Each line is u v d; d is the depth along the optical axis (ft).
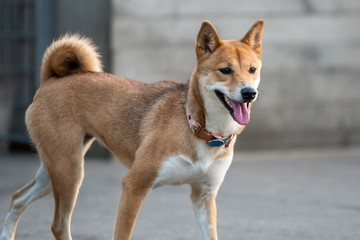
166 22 44.39
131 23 43.37
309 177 40.57
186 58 45.19
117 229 22.67
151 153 22.81
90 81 25.48
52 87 25.62
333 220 30.83
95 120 25.00
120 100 24.84
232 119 22.88
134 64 43.68
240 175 41.04
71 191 24.89
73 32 43.65
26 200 26.30
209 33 23.30
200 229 24.08
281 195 35.91
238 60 23.00
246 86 22.30
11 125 47.29
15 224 26.37
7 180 38.17
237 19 46.03
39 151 25.48
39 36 44.32
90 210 31.99
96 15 42.98
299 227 29.53
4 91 47.21
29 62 46.39
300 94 48.26
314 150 49.08
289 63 47.75
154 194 36.11
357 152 49.37
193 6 44.98
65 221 24.93
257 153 47.44
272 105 47.50
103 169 41.60
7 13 46.65
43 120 25.18
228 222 30.40
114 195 35.27
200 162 22.91
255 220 30.78
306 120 48.62
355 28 49.26
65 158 24.80
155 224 29.81
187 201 34.58
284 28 47.39
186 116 23.02
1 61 47.11
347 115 49.60
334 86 49.21
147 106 24.25
